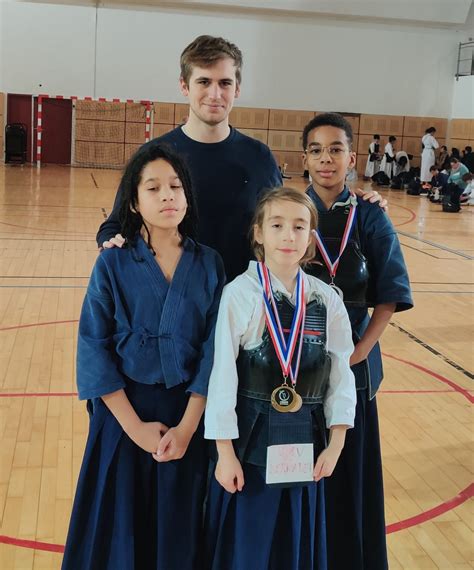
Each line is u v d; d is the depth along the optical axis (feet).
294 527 7.54
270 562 7.67
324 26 80.02
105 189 59.82
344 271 8.67
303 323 7.67
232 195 9.33
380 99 82.89
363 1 77.66
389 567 10.39
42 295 25.30
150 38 77.41
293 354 7.56
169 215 7.59
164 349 7.61
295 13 78.43
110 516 7.66
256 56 79.71
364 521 9.02
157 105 78.89
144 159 7.72
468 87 81.15
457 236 45.47
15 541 10.59
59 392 16.69
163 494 7.66
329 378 7.86
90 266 30.50
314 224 7.84
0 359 18.66
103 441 7.74
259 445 7.52
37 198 51.90
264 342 7.54
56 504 11.75
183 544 7.73
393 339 22.43
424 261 36.29
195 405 7.69
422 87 83.51
